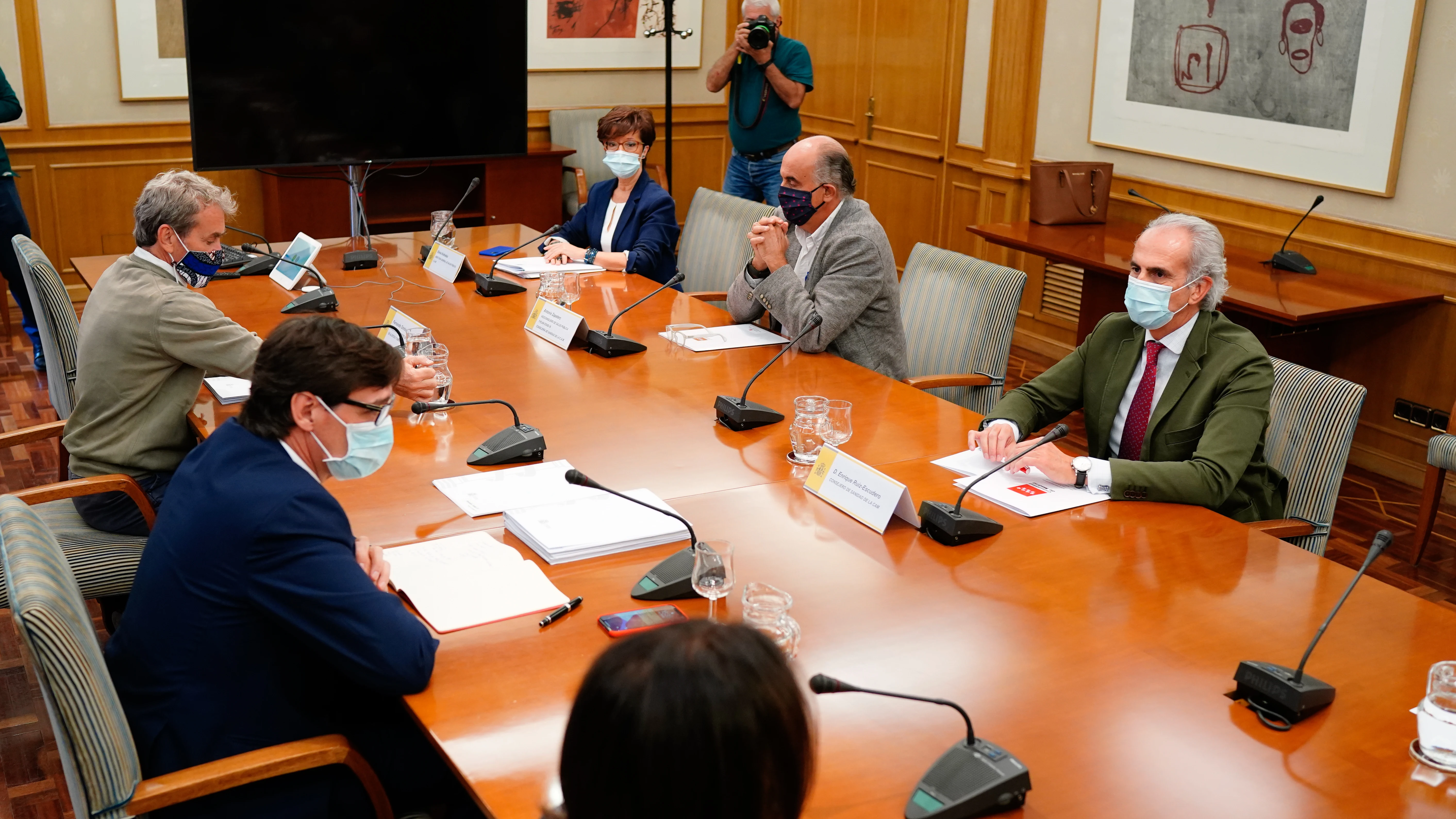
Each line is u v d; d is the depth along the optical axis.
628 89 7.20
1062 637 1.73
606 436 2.54
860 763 1.41
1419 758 1.45
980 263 3.48
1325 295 4.02
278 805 1.63
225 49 4.38
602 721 0.75
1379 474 4.44
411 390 2.54
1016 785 1.33
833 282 3.19
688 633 0.79
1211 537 2.11
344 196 6.25
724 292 4.05
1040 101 5.56
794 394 2.86
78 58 5.66
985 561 1.99
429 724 1.49
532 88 6.92
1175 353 2.49
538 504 2.14
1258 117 4.60
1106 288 4.64
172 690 1.61
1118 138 5.21
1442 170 4.04
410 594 1.81
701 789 0.74
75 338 3.08
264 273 3.89
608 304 3.65
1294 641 1.74
